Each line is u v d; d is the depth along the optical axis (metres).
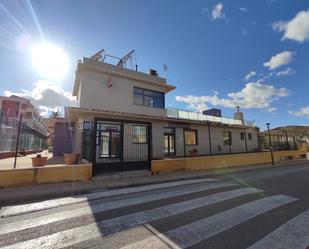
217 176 11.16
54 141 20.67
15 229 4.11
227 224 4.30
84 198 6.43
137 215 4.85
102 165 11.39
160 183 8.99
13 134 18.41
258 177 10.70
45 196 6.71
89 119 13.81
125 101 16.59
